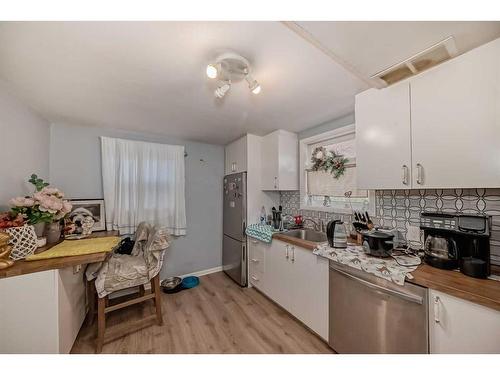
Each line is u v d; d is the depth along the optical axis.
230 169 3.22
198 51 1.17
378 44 1.00
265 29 1.01
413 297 1.08
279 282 2.16
